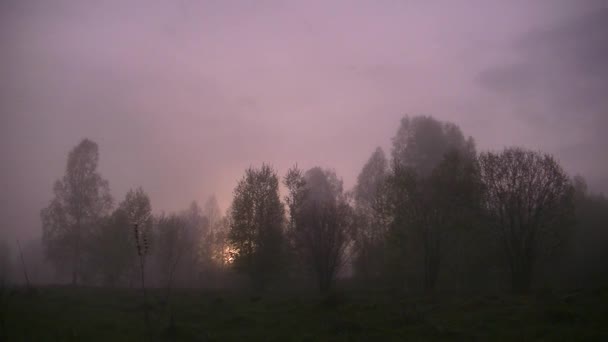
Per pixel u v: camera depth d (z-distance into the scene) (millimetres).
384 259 44562
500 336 18672
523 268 35344
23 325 21453
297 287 47938
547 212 36469
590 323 19672
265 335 20594
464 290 36625
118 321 23906
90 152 61750
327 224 39938
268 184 46719
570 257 46594
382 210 42656
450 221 38688
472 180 38875
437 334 19312
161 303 30562
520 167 36750
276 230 44938
